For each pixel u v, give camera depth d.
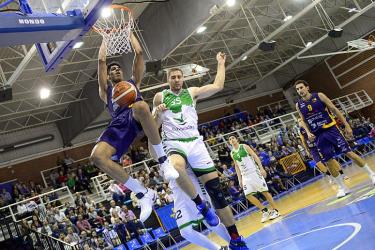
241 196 18.23
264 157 20.88
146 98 28.55
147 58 18.00
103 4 6.37
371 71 32.19
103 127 28.41
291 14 25.78
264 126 30.42
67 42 7.27
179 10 16.34
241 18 23.84
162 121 4.92
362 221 5.31
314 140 7.87
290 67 36.53
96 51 20.94
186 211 4.94
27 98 22.61
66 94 23.69
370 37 31.05
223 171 20.02
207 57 28.19
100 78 4.88
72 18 6.49
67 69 21.52
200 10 15.48
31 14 6.16
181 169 4.59
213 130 31.22
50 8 7.73
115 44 7.17
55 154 26.56
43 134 26.45
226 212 4.83
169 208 16.38
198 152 4.86
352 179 11.27
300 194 14.49
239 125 31.00
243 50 29.66
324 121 7.58
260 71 35.28
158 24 17.36
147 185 18.27
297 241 5.64
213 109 33.59
